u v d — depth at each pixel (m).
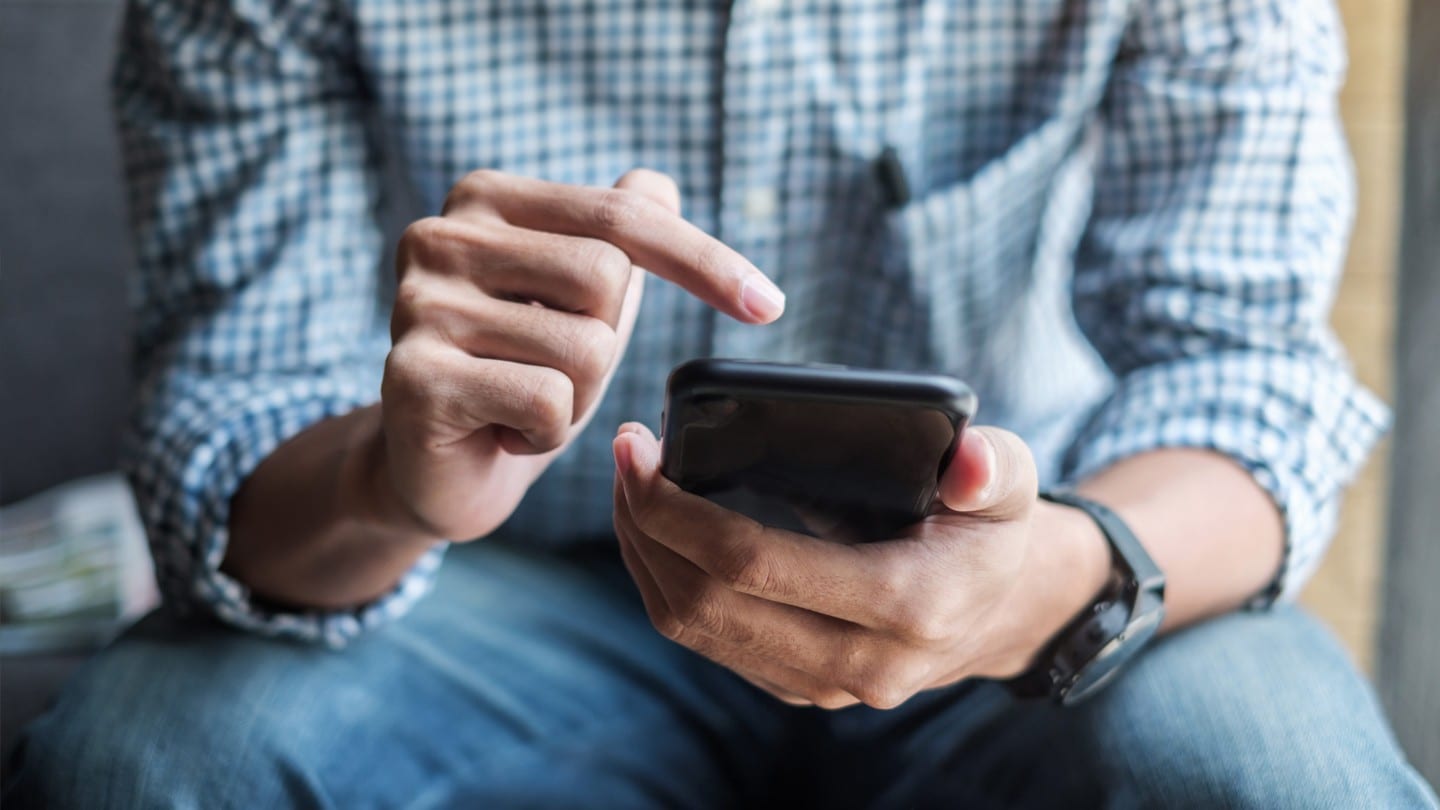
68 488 1.20
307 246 0.81
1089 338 0.89
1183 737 0.61
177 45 0.80
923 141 0.86
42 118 1.15
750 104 0.81
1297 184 0.78
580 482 0.89
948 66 0.84
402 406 0.51
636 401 0.87
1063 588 0.59
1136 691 0.65
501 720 0.74
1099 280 0.85
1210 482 0.69
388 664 0.74
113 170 1.18
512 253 0.52
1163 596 0.60
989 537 0.48
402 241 0.54
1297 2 0.79
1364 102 1.05
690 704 0.80
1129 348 0.84
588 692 0.78
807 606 0.48
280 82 0.81
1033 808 0.66
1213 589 0.67
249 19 0.79
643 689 0.80
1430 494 0.99
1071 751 0.65
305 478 0.67
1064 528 0.60
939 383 0.43
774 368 0.43
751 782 0.82
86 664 0.71
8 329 1.17
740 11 0.79
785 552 0.47
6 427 1.18
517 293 0.52
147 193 0.83
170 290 0.81
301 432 0.72
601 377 0.52
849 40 0.81
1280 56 0.80
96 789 0.62
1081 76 0.83
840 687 0.51
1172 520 0.66
